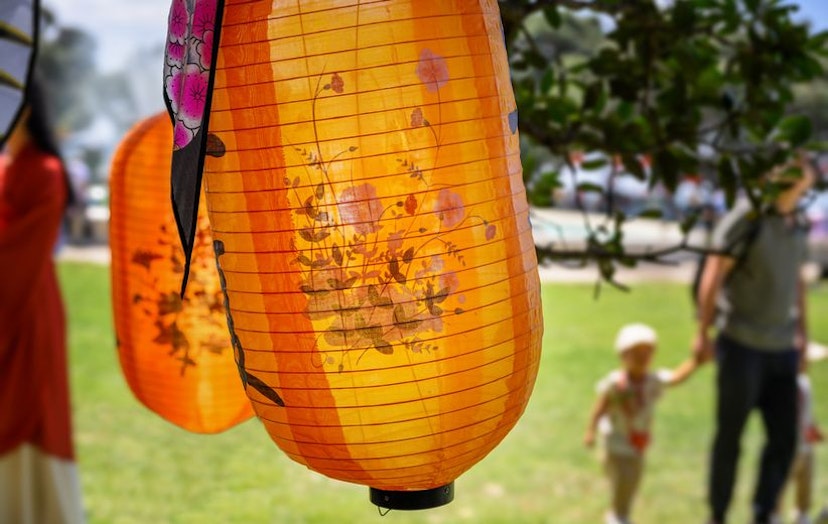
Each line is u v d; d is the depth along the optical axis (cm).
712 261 447
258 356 119
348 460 121
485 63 118
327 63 112
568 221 1177
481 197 117
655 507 501
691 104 240
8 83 164
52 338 363
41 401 358
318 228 114
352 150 112
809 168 407
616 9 234
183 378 170
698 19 238
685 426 646
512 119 124
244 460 400
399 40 113
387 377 115
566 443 606
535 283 126
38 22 165
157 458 490
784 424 448
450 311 115
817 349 564
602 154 255
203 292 168
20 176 354
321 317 115
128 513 400
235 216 117
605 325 1003
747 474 566
